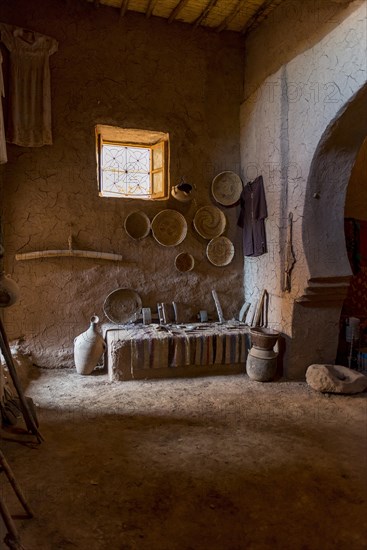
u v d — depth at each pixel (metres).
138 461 2.77
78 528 2.10
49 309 4.79
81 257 4.86
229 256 5.44
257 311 4.97
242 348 4.71
